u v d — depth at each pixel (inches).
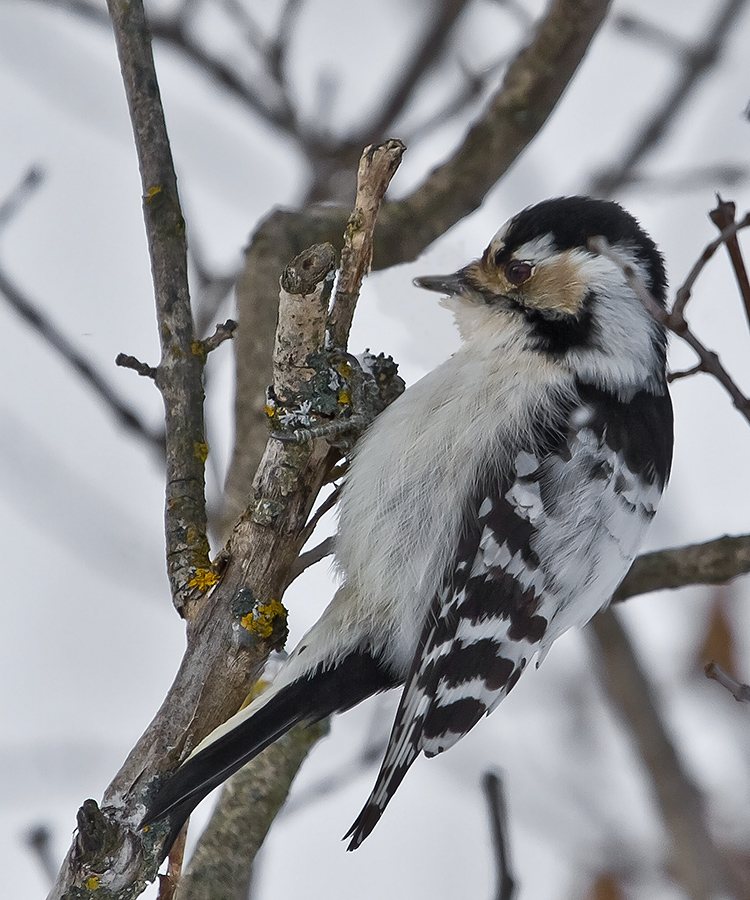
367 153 260.1
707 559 358.6
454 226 404.5
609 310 338.6
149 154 301.7
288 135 444.5
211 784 255.6
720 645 440.8
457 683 307.0
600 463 321.7
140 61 304.8
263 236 376.2
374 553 317.1
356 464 322.0
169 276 295.4
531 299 341.7
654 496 334.0
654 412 340.5
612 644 419.2
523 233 347.3
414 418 325.4
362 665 317.1
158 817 245.3
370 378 333.1
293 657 311.9
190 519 277.6
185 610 265.3
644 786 415.5
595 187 440.5
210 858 324.5
